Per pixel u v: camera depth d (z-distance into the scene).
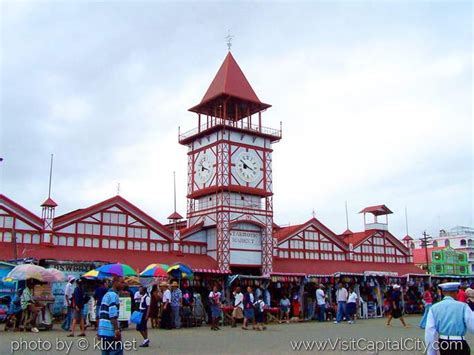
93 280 34.47
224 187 47.75
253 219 49.03
